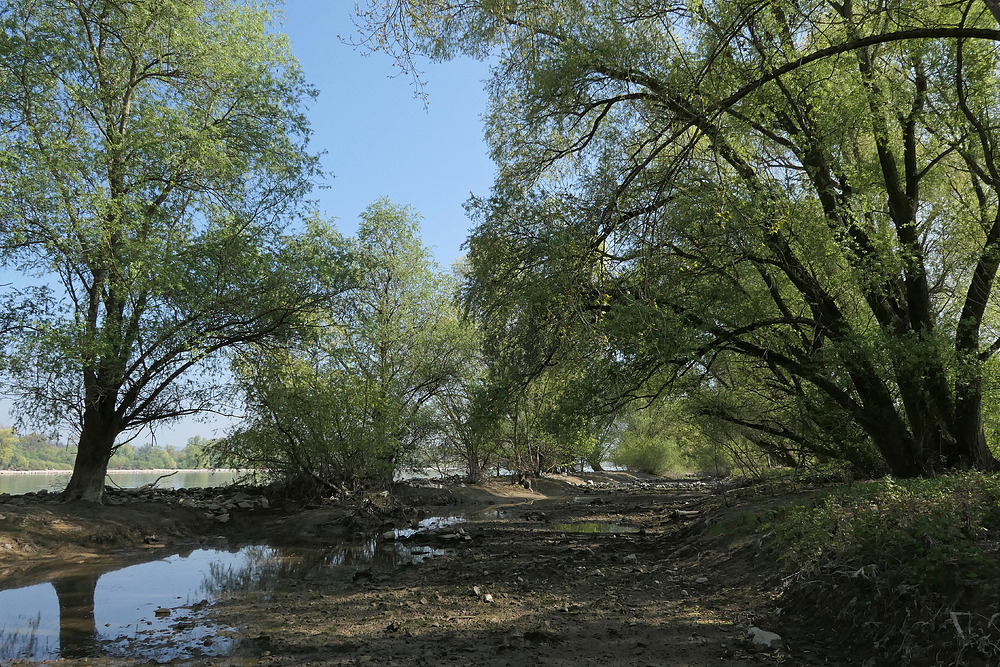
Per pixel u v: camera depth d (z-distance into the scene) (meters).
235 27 18.58
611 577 10.03
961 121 11.55
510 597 8.83
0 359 14.22
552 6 9.43
